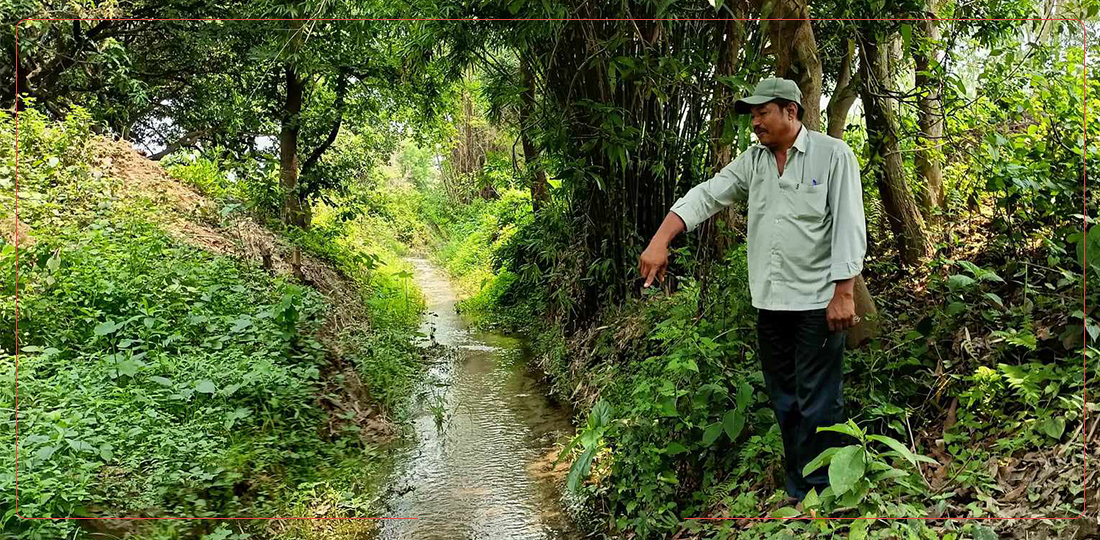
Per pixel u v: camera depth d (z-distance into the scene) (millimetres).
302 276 7926
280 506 3820
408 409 5969
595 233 6734
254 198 9953
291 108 10203
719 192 2889
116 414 3871
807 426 2760
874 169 4629
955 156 5430
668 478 3387
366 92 10344
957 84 4285
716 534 3094
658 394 3596
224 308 5641
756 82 3768
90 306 5008
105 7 8828
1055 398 2871
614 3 4508
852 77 4410
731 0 4055
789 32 3443
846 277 2578
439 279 18188
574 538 3760
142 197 7855
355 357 6156
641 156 5883
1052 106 4199
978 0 4645
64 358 4480
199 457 3826
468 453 5031
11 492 2936
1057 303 3283
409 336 8406
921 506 2512
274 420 4594
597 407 3275
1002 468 2695
